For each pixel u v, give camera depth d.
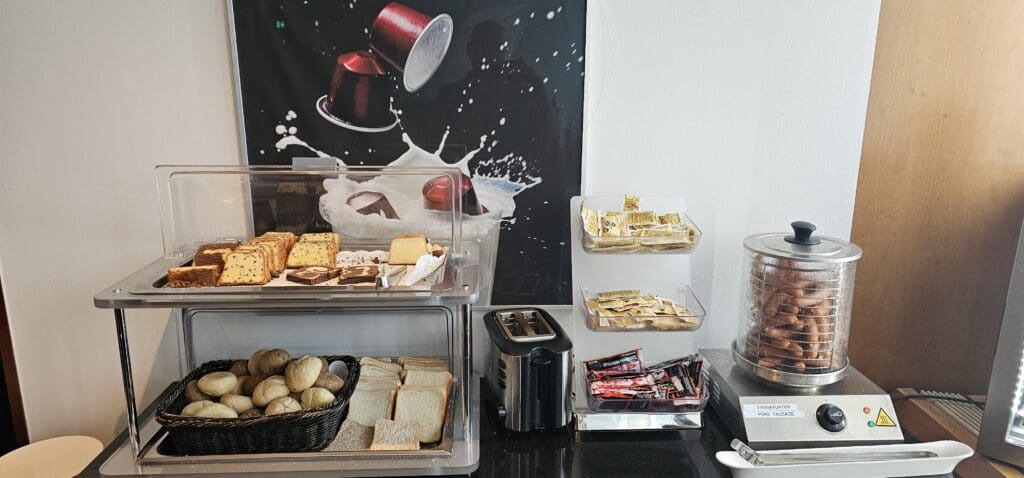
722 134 1.39
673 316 1.19
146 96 1.32
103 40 1.29
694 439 1.22
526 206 1.40
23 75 1.29
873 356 1.54
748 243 1.22
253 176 1.30
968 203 1.43
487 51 1.32
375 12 1.30
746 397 1.16
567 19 1.31
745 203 1.43
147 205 1.37
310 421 1.09
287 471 1.07
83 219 1.37
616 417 1.24
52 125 1.32
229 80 1.32
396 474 1.08
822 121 1.39
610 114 1.37
